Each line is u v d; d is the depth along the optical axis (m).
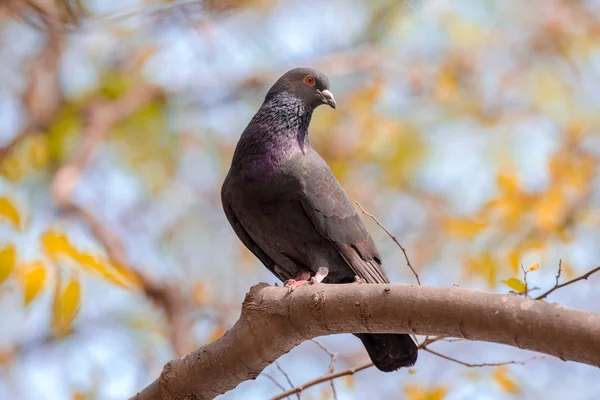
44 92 15.61
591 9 17.38
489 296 5.52
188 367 6.80
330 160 16.06
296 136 8.62
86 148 15.00
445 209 15.47
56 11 11.97
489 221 12.38
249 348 6.58
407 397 11.22
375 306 5.95
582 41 17.05
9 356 12.84
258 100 16.83
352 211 8.57
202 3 12.95
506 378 10.08
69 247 7.37
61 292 7.19
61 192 14.00
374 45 16.98
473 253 12.83
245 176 8.25
